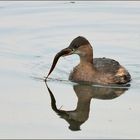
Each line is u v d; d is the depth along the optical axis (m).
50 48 21.38
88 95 17.56
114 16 24.20
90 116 15.93
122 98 17.25
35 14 24.38
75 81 18.69
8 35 22.45
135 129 14.91
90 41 21.88
